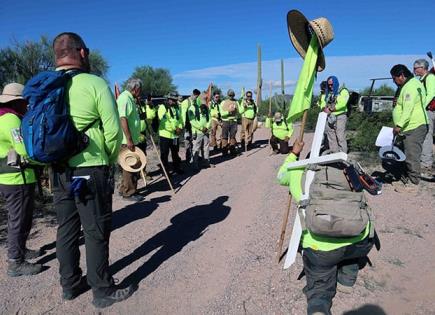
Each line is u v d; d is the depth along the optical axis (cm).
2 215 686
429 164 877
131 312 392
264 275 445
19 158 442
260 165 1106
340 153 325
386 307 379
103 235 390
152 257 510
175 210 707
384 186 767
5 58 2080
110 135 375
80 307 401
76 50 375
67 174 374
